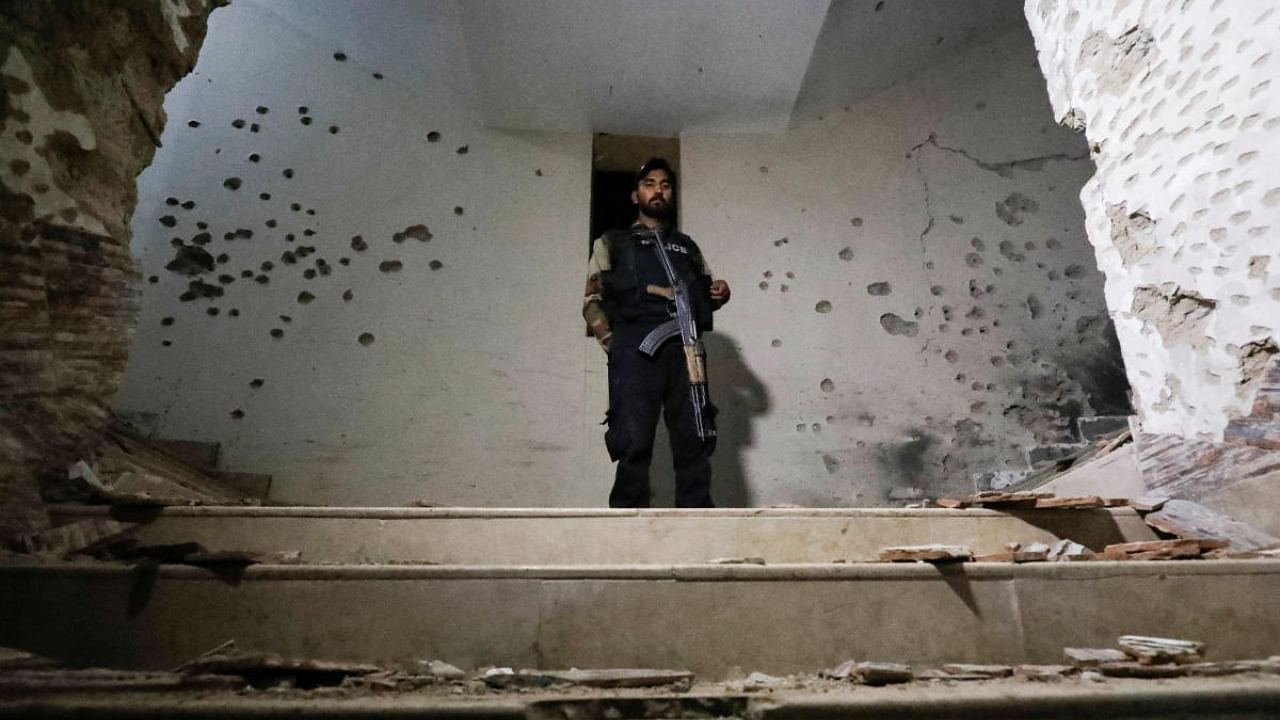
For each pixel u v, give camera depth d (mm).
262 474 3082
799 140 3859
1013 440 3441
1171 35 1966
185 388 3158
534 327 3434
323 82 3697
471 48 3414
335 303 3371
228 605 1290
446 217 3568
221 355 3223
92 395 1766
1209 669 1191
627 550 1761
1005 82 4012
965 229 3762
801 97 3732
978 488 3322
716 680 1285
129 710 918
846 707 1000
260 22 3742
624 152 3840
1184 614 1391
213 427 3127
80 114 1761
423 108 3730
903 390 3480
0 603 1265
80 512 1579
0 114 1586
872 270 3662
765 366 3467
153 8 1948
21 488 1530
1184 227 1928
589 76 3541
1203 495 1837
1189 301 1932
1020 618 1368
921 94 3975
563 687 1160
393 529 1728
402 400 3266
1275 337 1723
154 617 1273
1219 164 1835
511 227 3588
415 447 3207
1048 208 3822
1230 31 1807
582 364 3395
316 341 3303
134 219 3340
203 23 2172
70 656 1245
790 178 3787
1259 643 1383
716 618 1327
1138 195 2072
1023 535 1825
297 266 3400
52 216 1689
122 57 1887
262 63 3682
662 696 1022
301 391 3223
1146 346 2061
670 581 1342
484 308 3441
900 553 1428
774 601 1344
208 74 3621
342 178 3562
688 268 2686
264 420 3164
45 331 1638
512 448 3244
